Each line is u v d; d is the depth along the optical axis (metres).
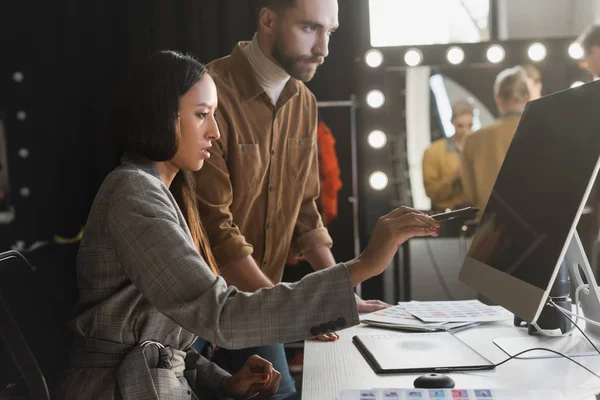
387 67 2.82
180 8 3.50
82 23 3.58
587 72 2.70
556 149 1.11
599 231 2.16
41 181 3.60
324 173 3.28
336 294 0.95
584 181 0.95
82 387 1.01
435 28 2.83
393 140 2.83
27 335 1.09
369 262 0.99
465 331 1.29
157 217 0.96
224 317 0.92
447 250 2.80
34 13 3.59
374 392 0.86
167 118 1.06
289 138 1.92
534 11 3.24
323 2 1.79
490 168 2.76
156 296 0.93
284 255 1.97
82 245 1.04
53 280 3.45
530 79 2.73
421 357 1.06
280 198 1.91
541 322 1.21
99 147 3.61
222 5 3.47
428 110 2.81
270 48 1.80
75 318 1.03
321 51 1.82
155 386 1.00
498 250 1.21
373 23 2.84
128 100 1.08
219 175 1.72
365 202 2.86
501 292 1.12
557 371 0.98
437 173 2.80
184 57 1.11
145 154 1.08
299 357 3.04
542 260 1.00
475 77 2.77
